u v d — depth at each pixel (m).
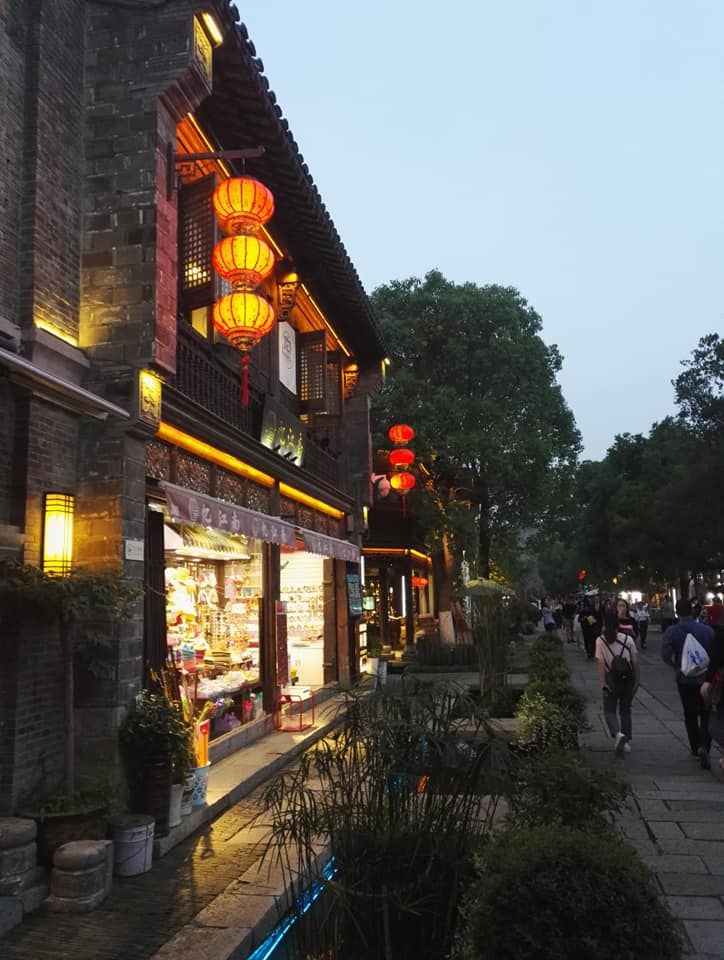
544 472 25.09
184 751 6.41
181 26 7.16
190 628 9.81
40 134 6.46
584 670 19.53
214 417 8.66
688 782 7.76
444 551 25.22
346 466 16.98
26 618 5.70
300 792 3.73
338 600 15.80
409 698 3.79
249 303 7.59
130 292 6.85
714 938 4.11
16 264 6.19
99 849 5.19
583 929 2.57
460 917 3.25
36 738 5.75
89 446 6.60
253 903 5.03
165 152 7.23
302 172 9.76
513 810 3.72
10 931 4.74
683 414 30.02
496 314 23.83
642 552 37.72
